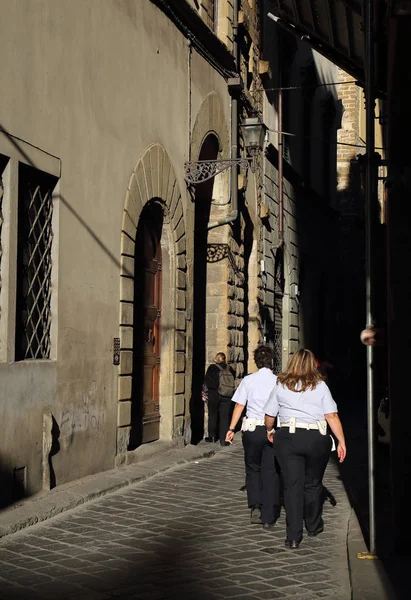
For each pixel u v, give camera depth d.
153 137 13.44
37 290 9.84
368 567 6.80
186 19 14.94
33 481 9.35
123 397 11.91
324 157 31.31
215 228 17.95
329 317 31.72
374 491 7.31
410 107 7.52
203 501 10.13
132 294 12.28
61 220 10.21
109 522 8.77
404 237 7.60
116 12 11.94
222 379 16.28
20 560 7.15
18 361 9.18
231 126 18.39
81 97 10.76
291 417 7.83
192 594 6.26
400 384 7.48
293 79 26.41
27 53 9.39
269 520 8.69
